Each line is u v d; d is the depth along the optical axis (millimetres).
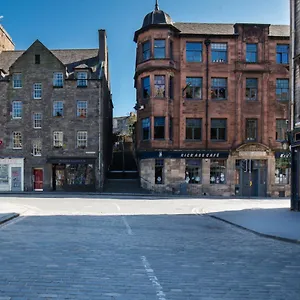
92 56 42438
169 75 35719
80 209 21000
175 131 36281
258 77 36719
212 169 36188
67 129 38312
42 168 38281
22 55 38906
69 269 7160
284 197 35156
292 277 6871
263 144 35938
